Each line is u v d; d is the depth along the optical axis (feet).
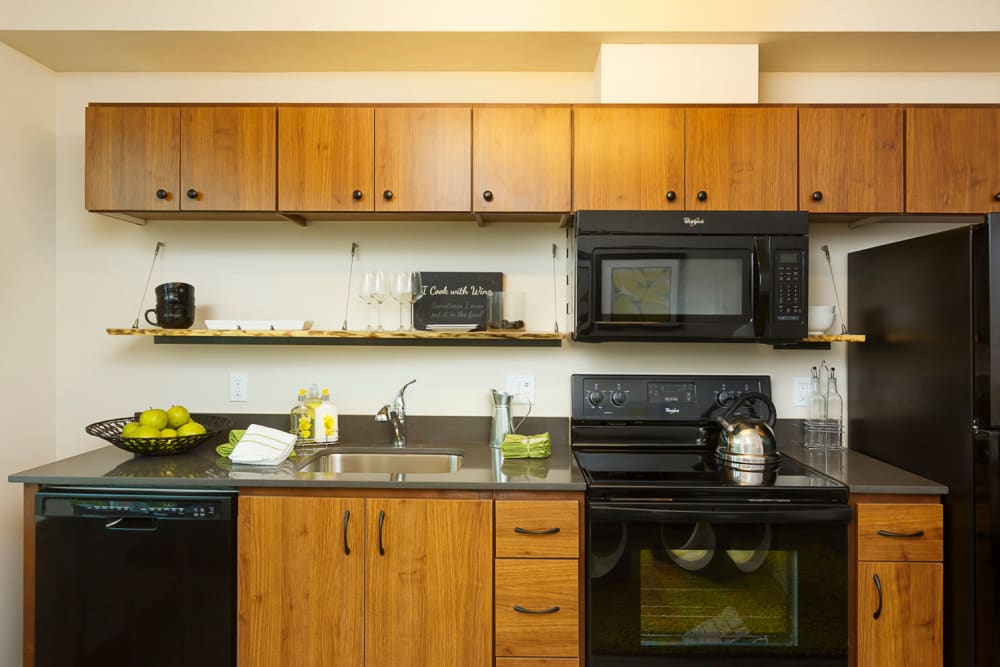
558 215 6.49
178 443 6.31
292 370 7.41
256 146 6.25
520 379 7.37
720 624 5.26
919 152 6.14
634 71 6.55
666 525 5.27
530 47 6.65
